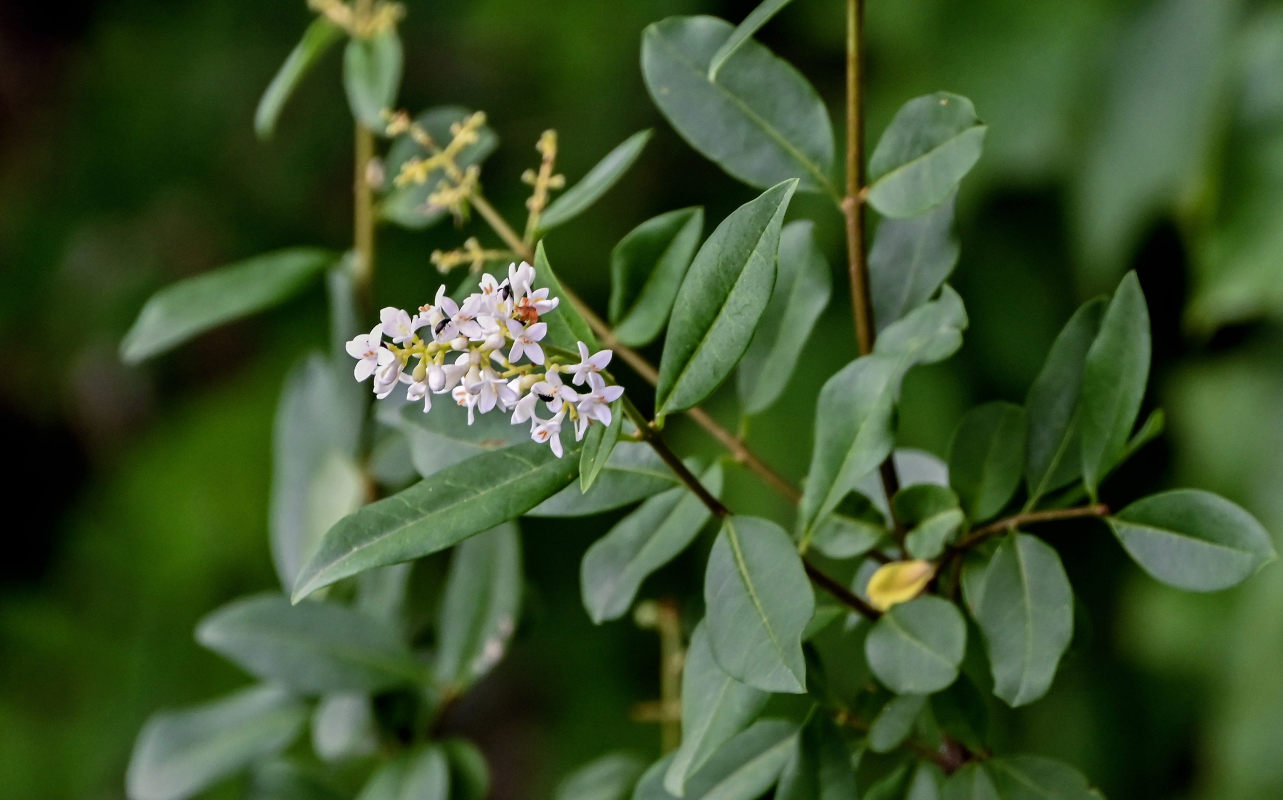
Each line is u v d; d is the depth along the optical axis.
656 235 0.59
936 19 1.01
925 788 0.60
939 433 1.01
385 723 0.66
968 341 1.06
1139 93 0.93
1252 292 0.84
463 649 0.66
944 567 0.60
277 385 1.22
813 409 1.01
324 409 0.70
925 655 0.57
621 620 1.14
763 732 0.59
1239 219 0.85
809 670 0.59
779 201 0.54
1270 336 0.96
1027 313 1.05
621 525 0.60
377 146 1.20
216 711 0.68
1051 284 1.06
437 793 0.64
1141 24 0.93
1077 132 0.96
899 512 0.58
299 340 1.24
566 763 1.13
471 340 0.53
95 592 1.19
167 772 0.66
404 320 0.53
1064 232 1.05
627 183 1.15
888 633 0.57
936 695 0.59
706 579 0.55
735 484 1.00
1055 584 0.57
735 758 0.59
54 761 1.12
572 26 1.12
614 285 0.60
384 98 0.67
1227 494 0.96
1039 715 1.08
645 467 0.58
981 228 1.07
